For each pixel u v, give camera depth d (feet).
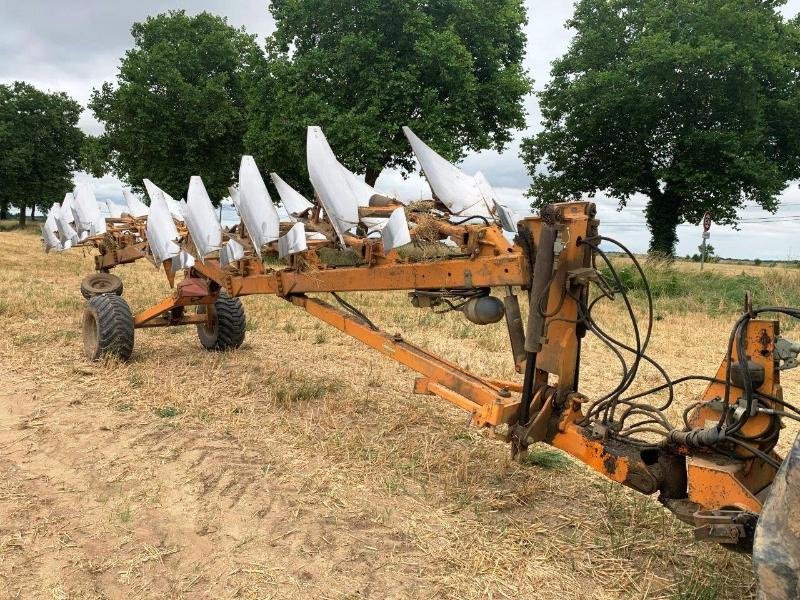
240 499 13.34
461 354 27.68
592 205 11.69
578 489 14.48
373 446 16.47
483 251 12.67
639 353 11.51
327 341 29.66
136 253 28.37
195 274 24.27
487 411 12.37
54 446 15.83
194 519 12.54
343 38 61.72
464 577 10.83
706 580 10.86
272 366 24.40
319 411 19.33
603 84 79.00
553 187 92.17
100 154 100.27
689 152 76.28
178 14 105.91
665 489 10.56
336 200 15.15
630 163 82.94
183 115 95.25
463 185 14.16
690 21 75.31
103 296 23.95
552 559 11.51
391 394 21.45
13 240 95.45
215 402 19.69
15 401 19.01
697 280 57.98
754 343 9.50
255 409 19.22
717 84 72.43
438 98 65.26
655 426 19.17
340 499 13.44
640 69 74.74
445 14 69.51
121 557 11.18
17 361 23.56
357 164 63.05
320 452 15.99
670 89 74.64
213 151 98.73
